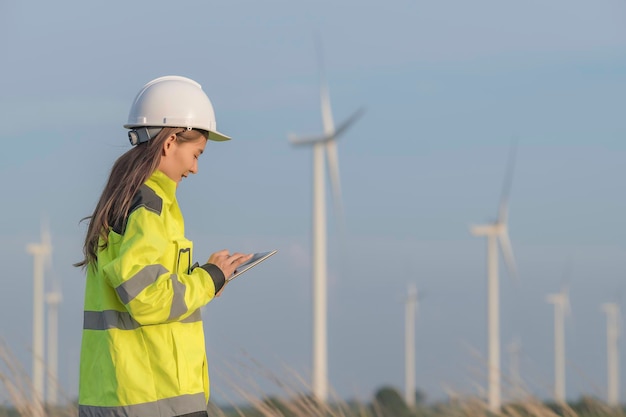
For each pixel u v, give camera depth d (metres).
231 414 7.55
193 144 4.23
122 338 3.97
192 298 3.95
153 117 4.18
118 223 3.99
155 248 3.88
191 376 4.00
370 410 9.22
